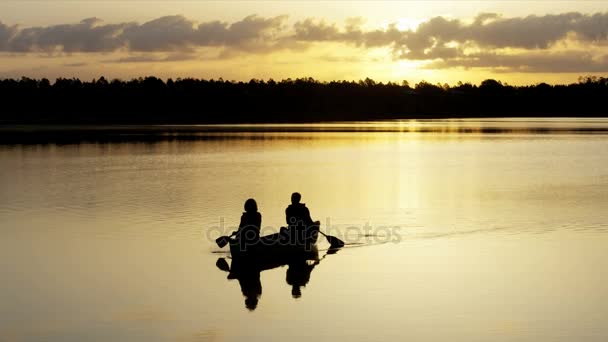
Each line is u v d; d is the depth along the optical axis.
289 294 14.50
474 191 30.59
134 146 63.34
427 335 11.95
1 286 15.01
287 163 45.78
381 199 28.06
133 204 26.83
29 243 19.36
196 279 15.72
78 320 12.82
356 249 18.69
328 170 40.81
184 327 12.46
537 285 14.78
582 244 18.78
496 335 11.91
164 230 21.33
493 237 19.92
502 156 51.03
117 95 190.62
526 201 27.20
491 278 15.37
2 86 180.00
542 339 11.72
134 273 16.19
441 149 58.91
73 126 127.00
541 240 19.39
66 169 41.59
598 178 35.84
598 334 11.92
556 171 39.72
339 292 14.57
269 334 12.09
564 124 126.38
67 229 21.48
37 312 13.27
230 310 13.44
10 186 32.91
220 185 33.19
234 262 17.44
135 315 13.11
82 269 16.50
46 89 183.50
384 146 63.25
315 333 12.11
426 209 25.30
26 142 69.69
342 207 25.92
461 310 13.20
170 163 45.81
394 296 14.16
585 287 14.61
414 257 17.53
